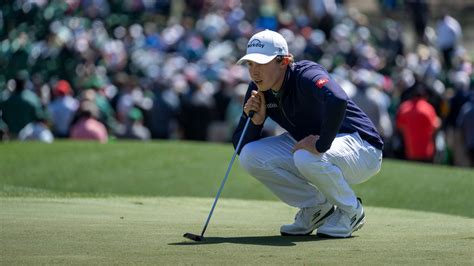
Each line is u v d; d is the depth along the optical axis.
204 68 88.44
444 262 18.88
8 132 61.97
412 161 60.19
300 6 111.88
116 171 47.88
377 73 85.31
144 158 50.97
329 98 21.80
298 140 23.61
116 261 18.78
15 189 41.16
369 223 26.97
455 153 61.47
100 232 23.14
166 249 20.42
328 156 22.69
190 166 49.44
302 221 23.62
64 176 46.53
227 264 18.55
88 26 101.88
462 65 72.56
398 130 60.75
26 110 61.84
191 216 28.55
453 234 23.62
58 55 91.31
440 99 62.81
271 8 114.56
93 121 62.22
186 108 70.12
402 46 99.56
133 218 27.14
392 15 115.56
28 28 98.50
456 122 62.03
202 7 113.56
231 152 54.38
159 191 44.25
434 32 108.56
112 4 108.12
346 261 18.98
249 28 106.56
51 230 23.30
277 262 18.81
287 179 23.72
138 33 104.44
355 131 23.45
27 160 49.97
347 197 23.08
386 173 47.62
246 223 26.78
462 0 124.19
